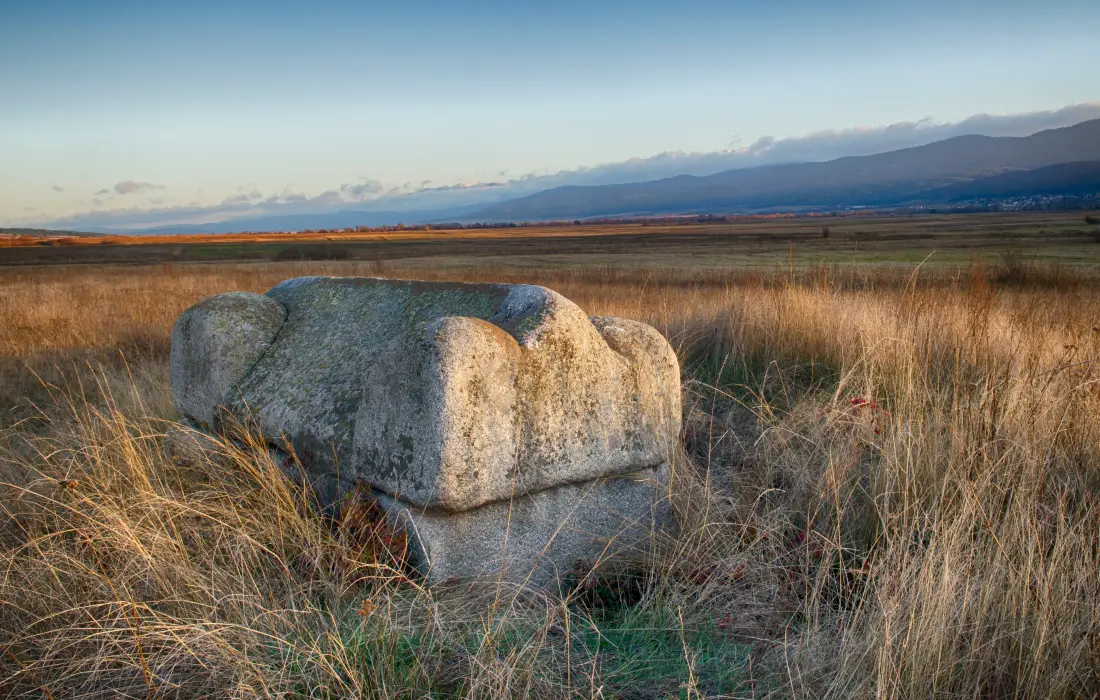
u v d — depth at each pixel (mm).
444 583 2586
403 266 33969
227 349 3730
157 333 8781
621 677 2236
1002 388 3818
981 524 2713
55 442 4188
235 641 2252
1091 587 2287
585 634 2494
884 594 2316
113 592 2396
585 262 36812
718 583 2777
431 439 2496
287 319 3977
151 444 3922
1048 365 4152
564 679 2201
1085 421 3529
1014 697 1996
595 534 2998
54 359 7312
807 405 4512
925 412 3898
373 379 2760
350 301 3793
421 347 2537
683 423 4520
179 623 2350
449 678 2141
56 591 2564
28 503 3236
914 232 71688
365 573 2615
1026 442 3211
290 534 2818
